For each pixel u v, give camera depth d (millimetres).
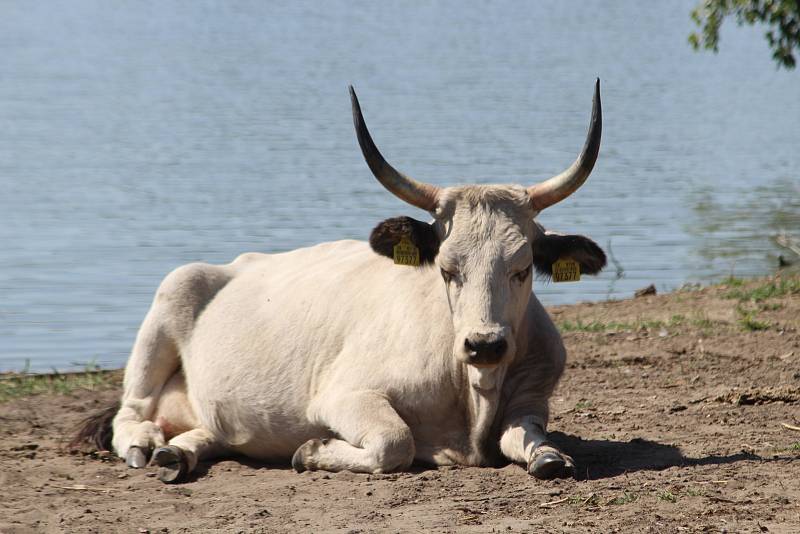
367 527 22406
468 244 25875
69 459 29891
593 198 86625
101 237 71688
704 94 179000
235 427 30125
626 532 21250
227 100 165625
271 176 97625
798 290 49875
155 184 93125
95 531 23172
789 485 23828
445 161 103688
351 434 26969
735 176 98250
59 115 143875
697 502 22781
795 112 152125
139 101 162375
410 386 27312
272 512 23891
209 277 32625
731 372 36938
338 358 28734
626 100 169125
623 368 38406
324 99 167625
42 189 90500
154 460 27703
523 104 160375
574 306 51375
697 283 57812
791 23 55188
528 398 27594
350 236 71312
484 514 22844
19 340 49625
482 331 24844
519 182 90250
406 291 28453
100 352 47719
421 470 26953
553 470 25062
